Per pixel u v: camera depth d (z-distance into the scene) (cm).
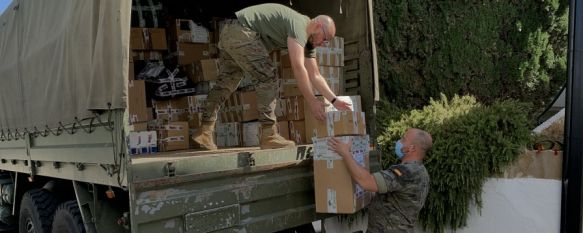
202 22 509
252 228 281
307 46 324
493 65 656
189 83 446
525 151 369
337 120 292
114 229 298
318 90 325
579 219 345
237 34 324
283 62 398
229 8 523
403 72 618
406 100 622
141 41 443
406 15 604
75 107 295
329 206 298
